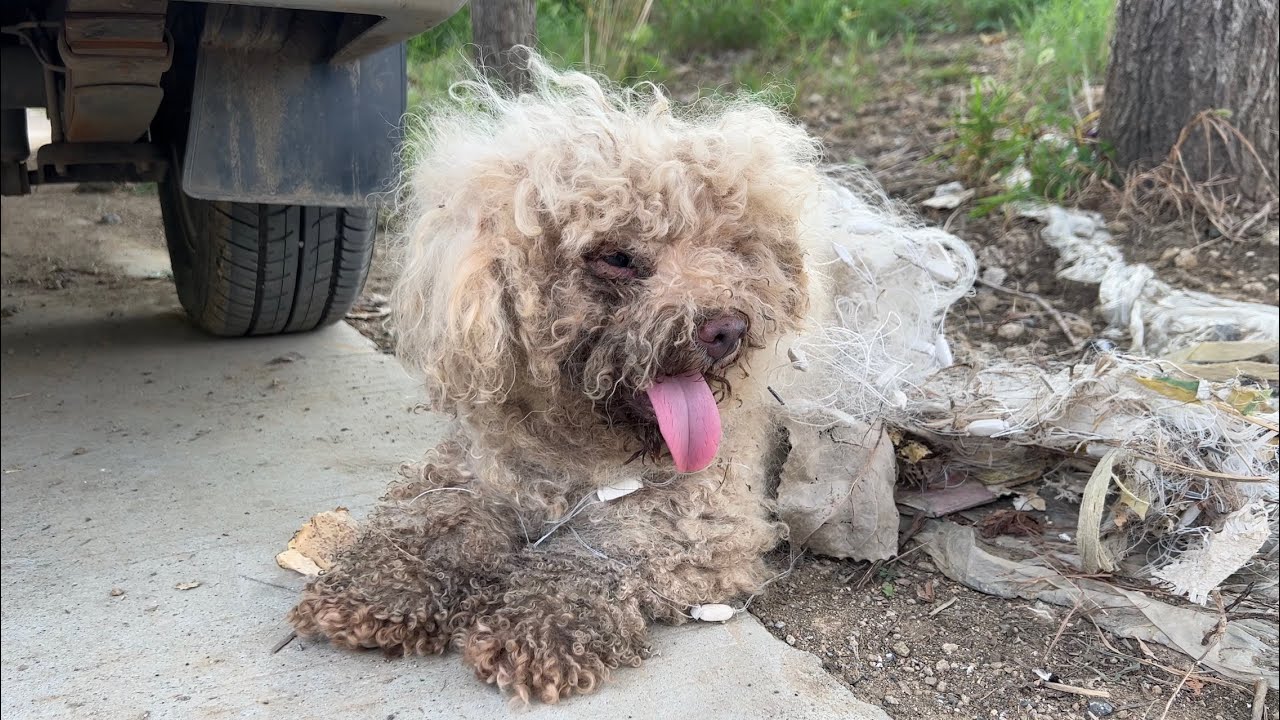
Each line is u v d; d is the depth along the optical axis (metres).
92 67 0.59
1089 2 1.52
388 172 0.69
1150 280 0.95
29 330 1.09
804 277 0.53
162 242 1.51
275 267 0.94
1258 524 0.52
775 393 0.58
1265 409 0.64
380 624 0.50
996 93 1.24
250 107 0.66
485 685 0.48
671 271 0.47
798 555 0.62
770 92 0.89
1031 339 0.92
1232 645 0.51
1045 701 0.48
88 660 0.51
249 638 0.53
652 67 1.55
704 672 0.49
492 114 0.56
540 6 1.68
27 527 0.66
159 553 0.62
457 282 0.45
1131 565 0.59
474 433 0.51
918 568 0.60
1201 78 1.04
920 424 0.67
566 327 0.47
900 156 1.32
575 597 0.49
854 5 1.86
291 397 0.90
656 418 0.48
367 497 0.70
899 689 0.49
